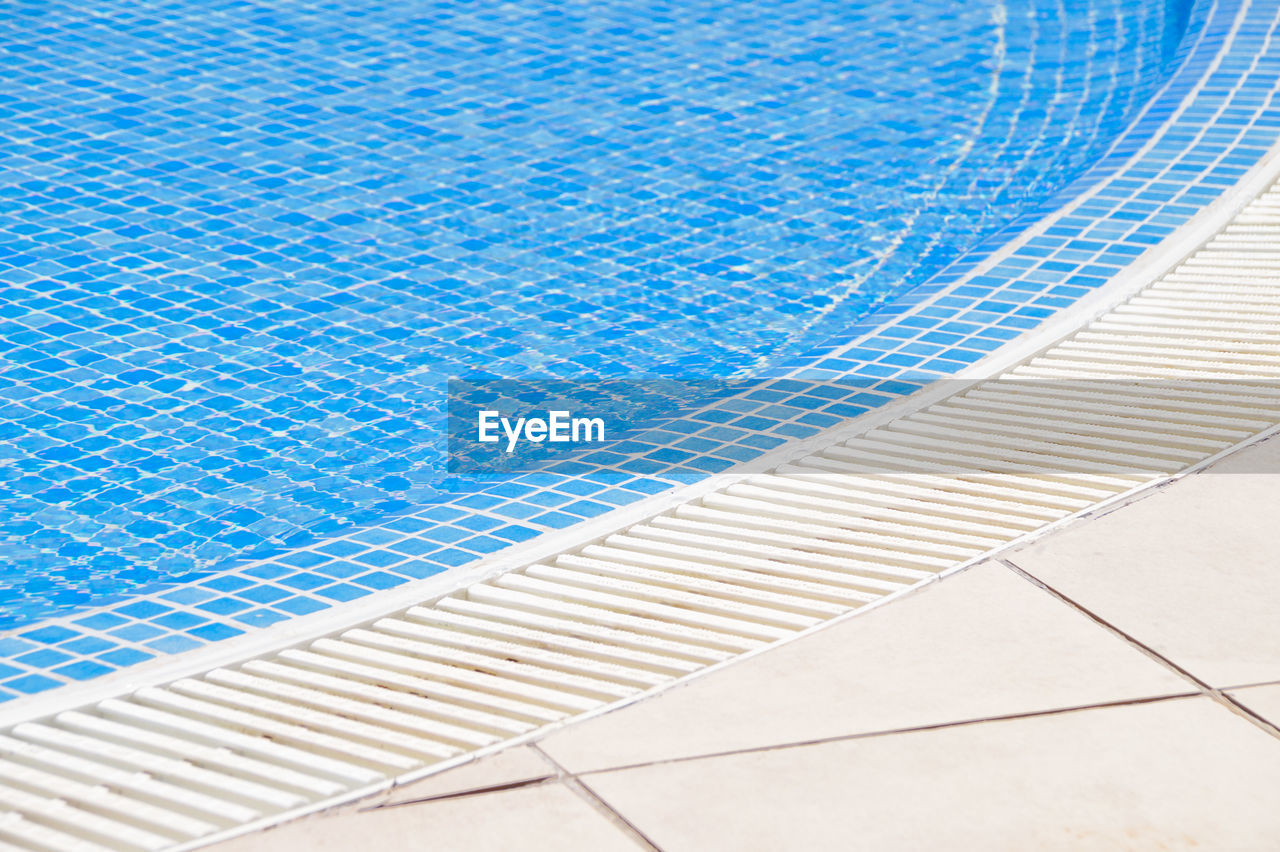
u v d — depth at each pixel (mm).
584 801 2193
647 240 5555
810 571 2947
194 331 4840
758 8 8164
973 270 4664
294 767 2348
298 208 5785
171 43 7586
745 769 2260
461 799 2213
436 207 5812
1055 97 6883
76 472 4012
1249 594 2756
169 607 2967
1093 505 3141
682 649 2678
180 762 2365
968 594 2791
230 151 6312
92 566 3561
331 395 4453
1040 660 2549
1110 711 2379
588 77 7168
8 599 3398
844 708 2424
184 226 5613
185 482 3961
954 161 6223
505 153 6320
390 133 6516
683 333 4859
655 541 3146
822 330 4875
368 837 2129
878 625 2693
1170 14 7945
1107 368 3861
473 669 2654
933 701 2434
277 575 3088
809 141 6434
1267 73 6242
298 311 4992
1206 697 2410
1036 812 2121
